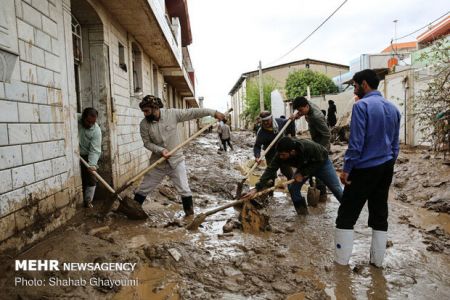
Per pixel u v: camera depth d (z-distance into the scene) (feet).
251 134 107.45
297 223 16.29
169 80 56.95
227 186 24.66
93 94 20.25
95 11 18.65
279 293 9.82
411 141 39.45
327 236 14.44
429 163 25.11
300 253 12.66
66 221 14.23
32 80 11.86
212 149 61.67
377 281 10.57
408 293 9.88
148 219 16.39
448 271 11.17
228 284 10.19
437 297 9.65
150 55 36.19
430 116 26.50
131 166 25.53
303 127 86.43
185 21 54.80
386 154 10.85
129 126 25.34
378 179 10.92
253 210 15.11
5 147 10.19
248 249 12.72
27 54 11.59
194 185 24.63
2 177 10.01
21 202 10.93
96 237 12.67
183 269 11.00
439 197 19.19
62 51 14.43
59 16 14.25
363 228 15.42
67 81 14.80
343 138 51.13
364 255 12.50
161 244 12.50
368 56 69.62
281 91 121.60
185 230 14.96
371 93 11.26
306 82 108.47
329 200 20.76
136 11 21.66
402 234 14.56
